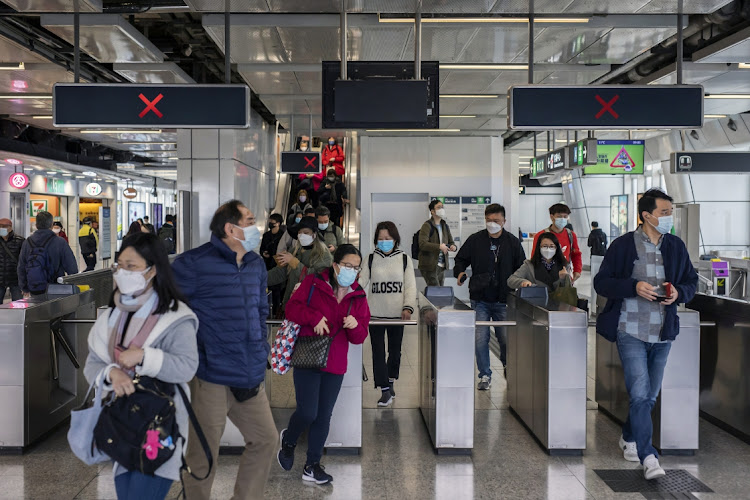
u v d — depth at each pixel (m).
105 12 6.33
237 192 12.29
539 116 5.77
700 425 5.34
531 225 36.59
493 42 7.22
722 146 15.23
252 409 3.16
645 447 4.16
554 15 6.35
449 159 14.34
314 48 7.55
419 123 5.89
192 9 5.95
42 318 4.75
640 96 5.80
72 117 5.72
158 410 2.38
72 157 18.19
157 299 2.51
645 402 4.17
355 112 5.86
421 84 5.87
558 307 4.70
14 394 4.51
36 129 16.27
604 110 5.78
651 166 22.02
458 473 4.23
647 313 4.17
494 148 14.35
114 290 2.56
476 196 14.37
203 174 11.94
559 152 12.62
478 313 6.34
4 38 7.53
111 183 25.25
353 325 3.83
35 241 7.59
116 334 2.48
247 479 3.21
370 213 14.37
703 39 8.09
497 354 8.29
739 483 4.07
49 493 3.87
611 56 7.89
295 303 3.82
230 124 5.74
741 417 4.95
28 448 4.64
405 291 5.66
